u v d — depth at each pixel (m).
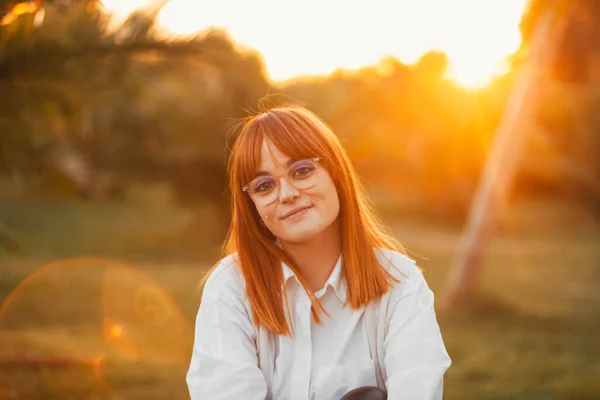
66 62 5.21
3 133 5.71
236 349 1.99
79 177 7.43
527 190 23.22
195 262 14.73
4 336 6.88
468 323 8.44
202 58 6.47
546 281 12.23
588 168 21.33
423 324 2.01
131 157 15.22
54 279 11.51
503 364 6.05
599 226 23.48
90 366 5.61
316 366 2.01
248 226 2.08
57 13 4.83
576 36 8.73
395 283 2.07
